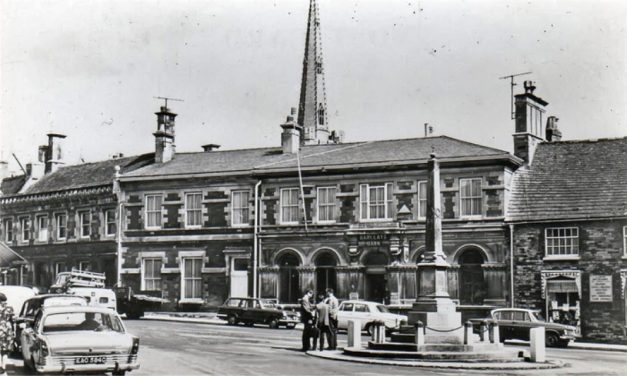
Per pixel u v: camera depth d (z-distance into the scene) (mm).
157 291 51594
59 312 20766
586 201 42500
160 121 55906
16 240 60562
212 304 50062
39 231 59438
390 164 45562
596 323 40719
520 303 42344
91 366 19531
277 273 48281
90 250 55281
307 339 29469
